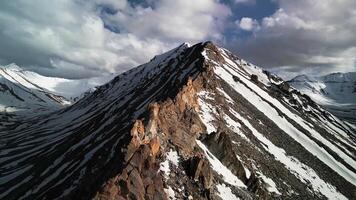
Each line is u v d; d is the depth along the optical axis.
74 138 104.94
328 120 177.50
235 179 52.72
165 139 49.56
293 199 58.66
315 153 94.69
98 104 180.75
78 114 185.38
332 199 69.31
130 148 42.94
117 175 37.91
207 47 141.25
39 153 114.81
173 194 40.22
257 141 74.69
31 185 73.50
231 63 162.62
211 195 43.25
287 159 76.75
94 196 35.72
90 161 55.97
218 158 54.62
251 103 104.94
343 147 128.62
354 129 197.00
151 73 160.25
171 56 172.00
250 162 62.53
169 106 56.84
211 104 76.75
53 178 67.88
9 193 77.62
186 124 56.81
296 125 113.19
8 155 131.00
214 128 64.62
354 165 108.69
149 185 38.84
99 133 82.12
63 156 84.44
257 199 50.75
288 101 155.12
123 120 75.75
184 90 64.00
